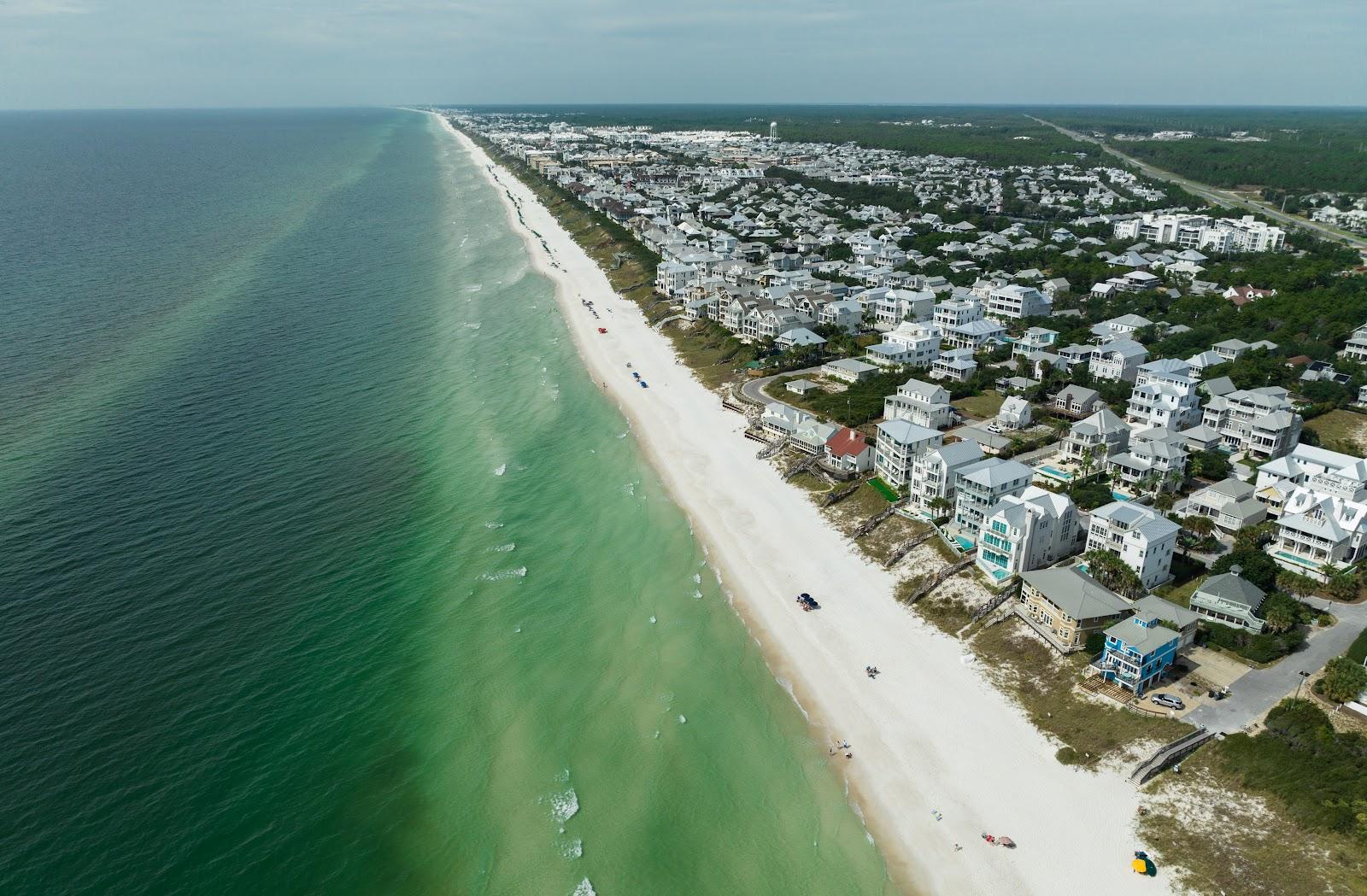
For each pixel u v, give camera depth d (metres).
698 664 85.69
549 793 69.44
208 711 75.44
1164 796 66.88
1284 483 107.38
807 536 109.44
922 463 108.69
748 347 178.25
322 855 62.91
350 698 78.44
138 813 64.88
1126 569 89.50
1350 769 64.94
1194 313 196.25
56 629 84.12
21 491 110.06
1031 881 61.97
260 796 67.31
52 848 61.44
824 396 148.38
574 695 80.62
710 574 101.44
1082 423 122.00
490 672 83.12
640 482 123.44
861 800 69.81
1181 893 59.72
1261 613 84.75
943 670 83.94
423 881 61.56
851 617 93.00
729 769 72.62
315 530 105.50
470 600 94.19
